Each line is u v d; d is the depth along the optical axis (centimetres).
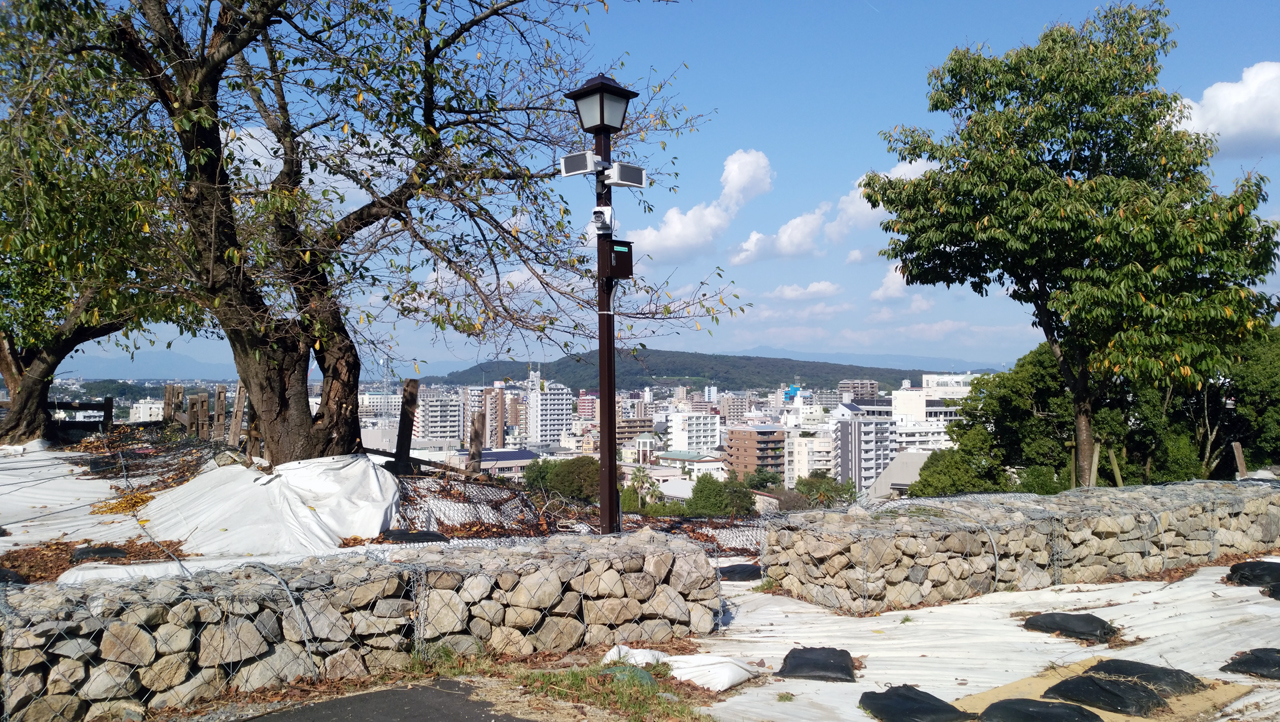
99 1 820
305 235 916
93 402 2038
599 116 687
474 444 1230
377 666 533
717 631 673
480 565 588
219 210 870
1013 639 614
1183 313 1098
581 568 612
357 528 845
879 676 528
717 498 8019
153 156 873
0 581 623
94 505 998
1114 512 885
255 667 491
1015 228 1205
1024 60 1270
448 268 939
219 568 656
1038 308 1323
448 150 966
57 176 822
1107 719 439
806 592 794
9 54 794
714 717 440
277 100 1000
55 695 432
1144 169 1274
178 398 2166
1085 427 1327
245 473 922
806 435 18975
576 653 589
